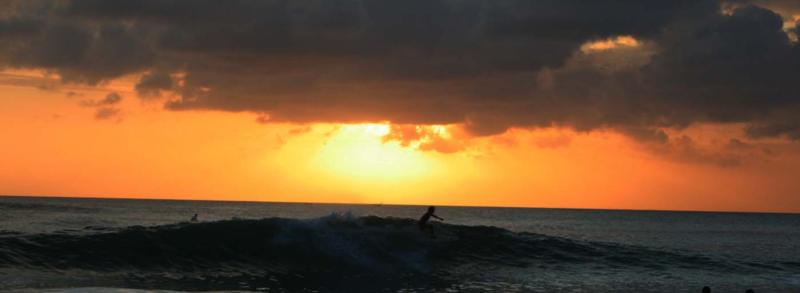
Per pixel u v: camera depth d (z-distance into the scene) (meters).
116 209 120.31
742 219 190.88
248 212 128.75
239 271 24.59
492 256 29.11
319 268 25.75
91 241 24.89
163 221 78.06
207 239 26.61
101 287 20.22
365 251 27.66
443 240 29.95
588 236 75.62
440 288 23.38
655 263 30.50
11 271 21.45
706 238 72.94
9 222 63.66
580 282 25.66
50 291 18.89
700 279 27.72
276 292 21.61
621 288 24.80
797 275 29.94
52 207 119.00
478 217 149.00
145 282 21.83
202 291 21.00
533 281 25.42
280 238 27.41
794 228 114.75
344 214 30.73
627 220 159.00
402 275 25.42
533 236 32.34
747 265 31.78
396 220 31.02
